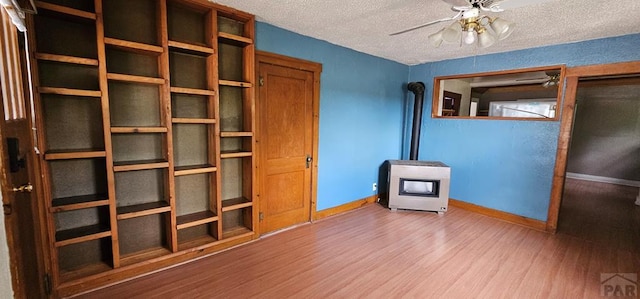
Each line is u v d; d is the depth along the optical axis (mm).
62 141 1967
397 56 4039
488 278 2330
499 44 3299
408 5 2283
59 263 2059
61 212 2035
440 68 4312
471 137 4043
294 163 3283
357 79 3809
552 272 2434
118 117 2174
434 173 3840
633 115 5980
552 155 3326
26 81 1560
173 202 2314
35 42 1731
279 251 2721
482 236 3184
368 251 2766
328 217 3707
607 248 2914
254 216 2902
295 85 3162
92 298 1934
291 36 3006
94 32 2027
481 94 7031
